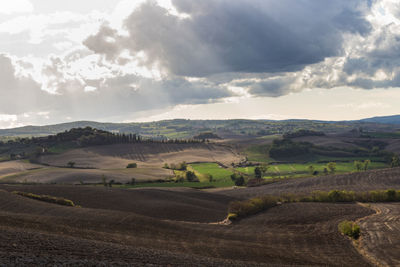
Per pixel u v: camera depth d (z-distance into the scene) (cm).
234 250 3086
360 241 4059
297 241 4022
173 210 6769
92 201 7300
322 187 10631
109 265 1603
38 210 4706
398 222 5166
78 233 2727
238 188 12256
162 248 2733
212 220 6066
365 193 7869
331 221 5350
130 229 3588
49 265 1415
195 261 2095
